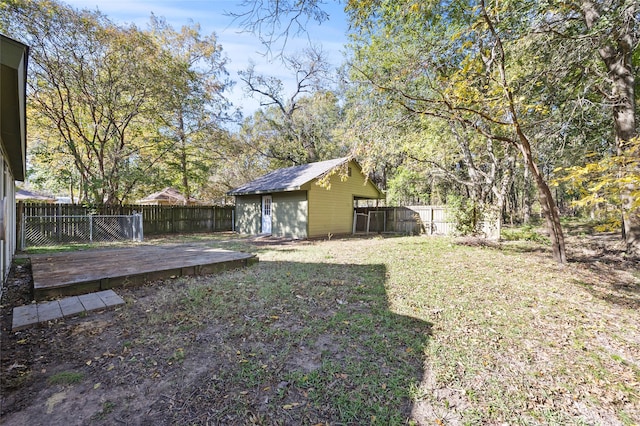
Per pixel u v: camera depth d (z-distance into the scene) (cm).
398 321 316
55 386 200
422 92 793
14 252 706
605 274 529
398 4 612
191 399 190
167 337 271
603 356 258
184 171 1545
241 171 2147
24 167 544
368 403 190
